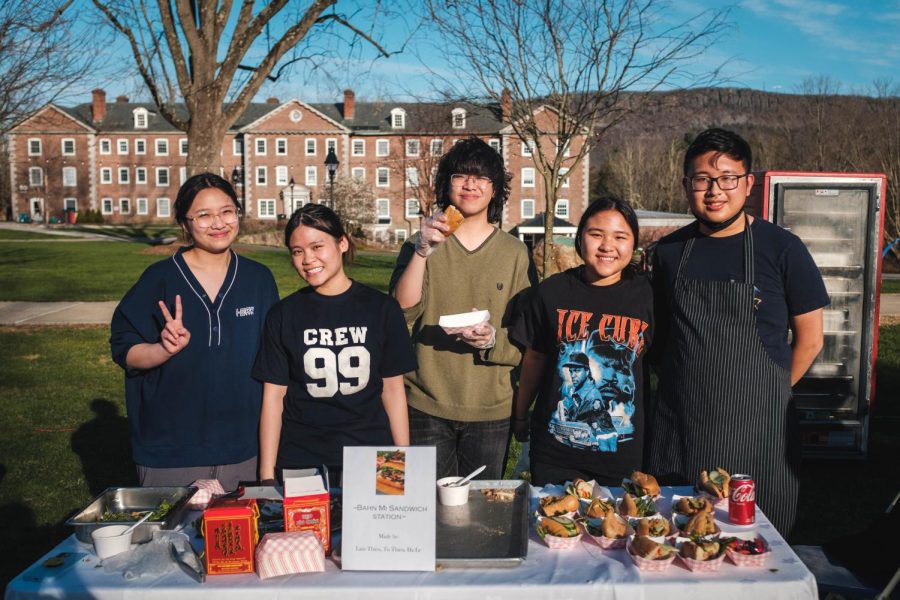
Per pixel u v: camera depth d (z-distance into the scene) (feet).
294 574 6.53
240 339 9.78
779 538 7.22
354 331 8.93
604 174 213.25
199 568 6.50
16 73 43.29
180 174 202.18
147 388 9.59
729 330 9.04
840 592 8.71
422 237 9.43
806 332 9.29
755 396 8.98
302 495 6.98
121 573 6.57
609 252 8.96
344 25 59.82
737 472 9.04
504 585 6.24
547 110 40.63
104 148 201.87
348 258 9.13
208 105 70.08
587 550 7.00
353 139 187.32
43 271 64.95
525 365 10.19
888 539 9.08
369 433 9.02
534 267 10.94
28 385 25.89
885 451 19.89
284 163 186.91
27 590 6.29
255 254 83.97
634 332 9.23
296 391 9.04
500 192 10.55
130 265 71.00
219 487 8.47
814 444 18.49
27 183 200.64
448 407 10.60
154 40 65.21
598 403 9.09
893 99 115.55
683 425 9.26
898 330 37.65
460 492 7.86
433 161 134.51
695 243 9.64
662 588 6.24
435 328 10.66
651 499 7.78
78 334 35.65
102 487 16.78
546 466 9.36
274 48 64.80
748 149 9.13
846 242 18.01
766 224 9.46
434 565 6.52
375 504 6.61
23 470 17.74
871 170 105.29
